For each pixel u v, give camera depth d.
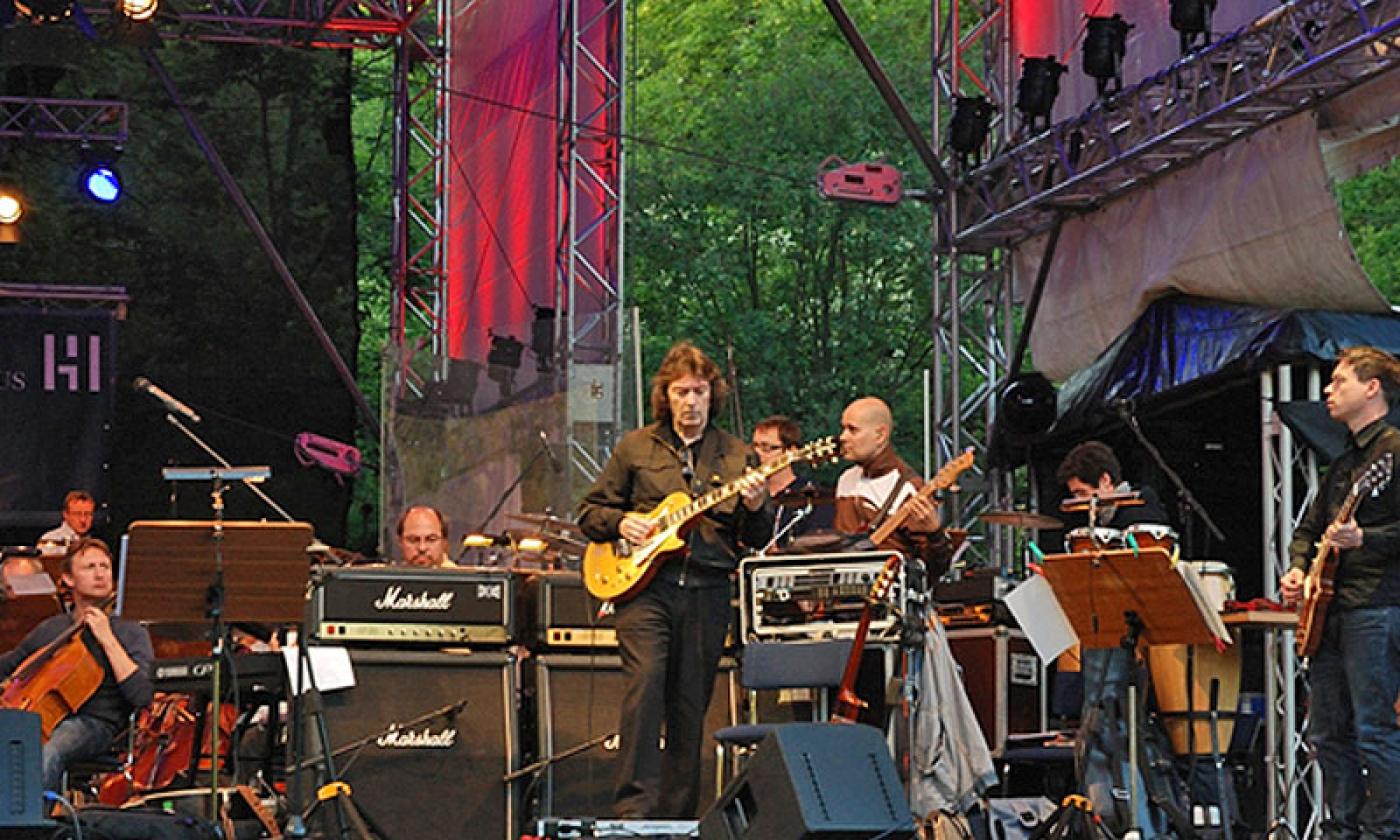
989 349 18.55
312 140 22.91
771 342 36.75
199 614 10.91
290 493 21.83
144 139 22.92
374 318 37.28
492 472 17.64
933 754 11.18
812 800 8.16
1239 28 15.01
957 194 18.34
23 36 19.09
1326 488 11.09
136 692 12.06
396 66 22.53
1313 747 11.19
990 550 17.78
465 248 22.06
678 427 10.50
